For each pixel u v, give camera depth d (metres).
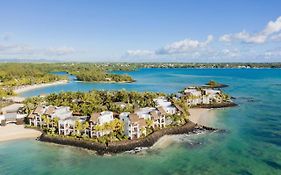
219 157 81.69
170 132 103.88
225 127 113.81
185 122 113.94
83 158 82.69
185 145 92.44
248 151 85.75
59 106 124.94
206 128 111.38
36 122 112.44
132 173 72.38
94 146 89.00
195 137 100.88
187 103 154.38
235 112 143.75
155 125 105.88
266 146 89.81
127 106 126.19
